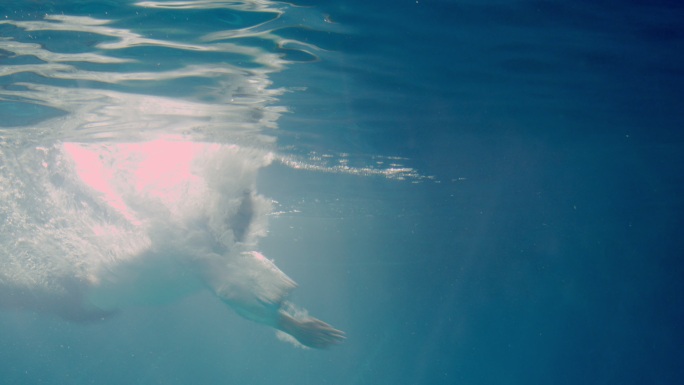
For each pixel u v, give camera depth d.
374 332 68.56
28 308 7.85
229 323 62.03
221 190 7.26
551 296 47.16
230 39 7.76
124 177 7.80
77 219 7.79
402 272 38.25
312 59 8.65
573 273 38.59
